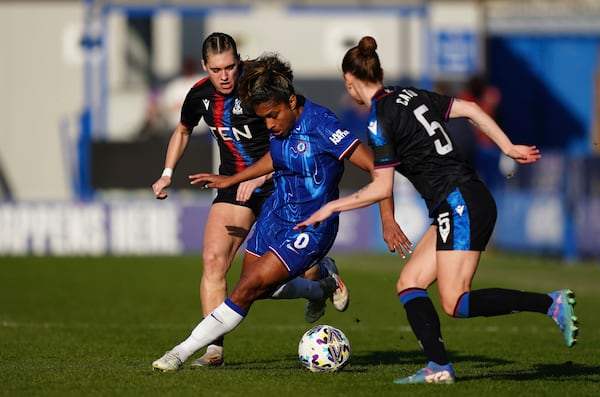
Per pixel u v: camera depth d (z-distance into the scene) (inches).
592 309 1708.9
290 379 895.7
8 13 3127.5
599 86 3627.0
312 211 946.1
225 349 1227.9
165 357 942.4
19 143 3110.2
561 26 3617.1
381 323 1533.0
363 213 2674.7
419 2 3016.7
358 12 2800.2
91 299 1787.6
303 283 1070.4
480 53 3016.7
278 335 1380.4
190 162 2527.1
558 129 3651.6
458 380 900.6
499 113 3486.7
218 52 994.7
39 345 1238.9
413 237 2596.0
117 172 2544.3
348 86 897.5
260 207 1063.6
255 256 989.2
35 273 2190.0
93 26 3088.1
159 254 2615.7
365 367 1045.2
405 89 887.7
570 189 2573.8
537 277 2175.2
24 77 3129.9
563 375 984.9
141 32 3307.1
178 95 2901.1
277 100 900.6
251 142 1053.2
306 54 3235.7
